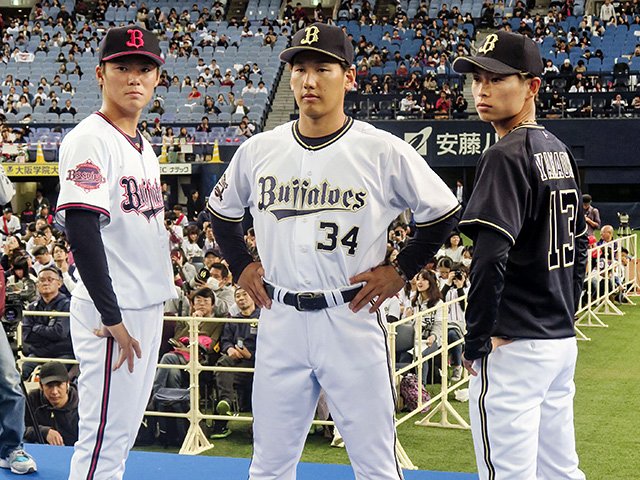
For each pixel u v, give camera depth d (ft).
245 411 39.27
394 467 18.42
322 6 193.06
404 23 167.32
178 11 184.96
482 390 17.84
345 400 18.04
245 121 127.44
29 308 39.37
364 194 17.67
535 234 17.83
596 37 154.71
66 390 34.37
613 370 49.67
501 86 18.07
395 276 17.92
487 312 16.92
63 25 173.68
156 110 136.87
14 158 119.65
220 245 19.45
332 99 17.58
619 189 123.44
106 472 19.83
